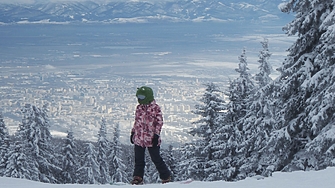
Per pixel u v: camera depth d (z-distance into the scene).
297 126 17.34
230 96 24.34
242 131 23.42
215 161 24.52
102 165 37.16
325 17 15.84
